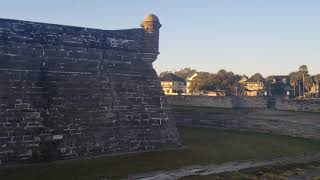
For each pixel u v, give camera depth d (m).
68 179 15.18
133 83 22.88
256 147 24.31
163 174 16.50
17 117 18.17
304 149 23.98
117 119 21.64
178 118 35.25
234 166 18.62
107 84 21.75
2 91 18.05
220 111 35.72
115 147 21.28
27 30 19.58
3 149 17.56
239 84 121.88
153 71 24.08
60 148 19.17
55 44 20.28
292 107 36.31
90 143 20.30
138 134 22.33
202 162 19.36
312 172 18.44
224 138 27.77
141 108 22.77
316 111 34.72
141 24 24.28
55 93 19.64
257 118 31.30
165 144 23.31
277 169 18.56
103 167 17.61
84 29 21.61
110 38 22.53
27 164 17.95
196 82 116.31
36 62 19.44
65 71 20.31
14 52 18.89
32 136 18.44
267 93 122.94
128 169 17.31
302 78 117.88
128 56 23.17
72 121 19.84
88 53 21.44
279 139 27.67
